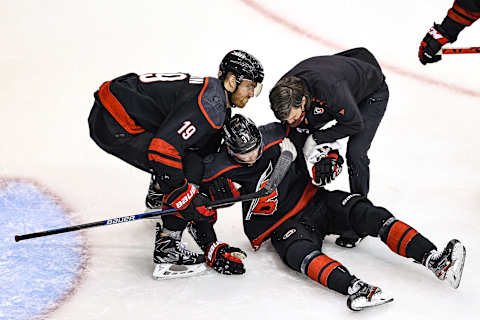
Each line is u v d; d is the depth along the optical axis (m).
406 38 25.56
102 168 16.56
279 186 11.98
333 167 11.87
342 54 13.83
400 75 22.94
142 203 14.95
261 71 10.90
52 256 12.48
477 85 22.25
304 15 26.94
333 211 12.30
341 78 11.76
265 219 12.22
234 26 25.94
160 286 11.51
